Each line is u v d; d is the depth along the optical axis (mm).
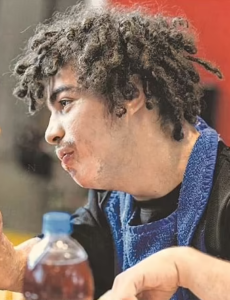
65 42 1060
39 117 2377
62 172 2422
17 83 1202
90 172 1080
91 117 1049
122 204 1203
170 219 1110
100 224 1268
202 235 1088
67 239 940
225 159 1120
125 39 1043
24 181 2455
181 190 1105
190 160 1106
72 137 1062
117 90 1038
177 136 1094
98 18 1072
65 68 1056
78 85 1042
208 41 2385
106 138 1057
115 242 1218
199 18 2361
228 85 2316
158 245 1117
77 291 910
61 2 2459
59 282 904
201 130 1157
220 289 932
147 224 1124
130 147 1072
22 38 2367
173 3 2295
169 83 1063
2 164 2479
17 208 2393
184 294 1065
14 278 1105
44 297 903
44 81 1104
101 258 1271
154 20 1114
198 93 1128
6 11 2490
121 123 1056
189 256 958
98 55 1036
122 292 881
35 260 919
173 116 1082
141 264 937
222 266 949
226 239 1079
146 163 1089
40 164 2438
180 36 1112
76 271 914
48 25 1149
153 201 1134
